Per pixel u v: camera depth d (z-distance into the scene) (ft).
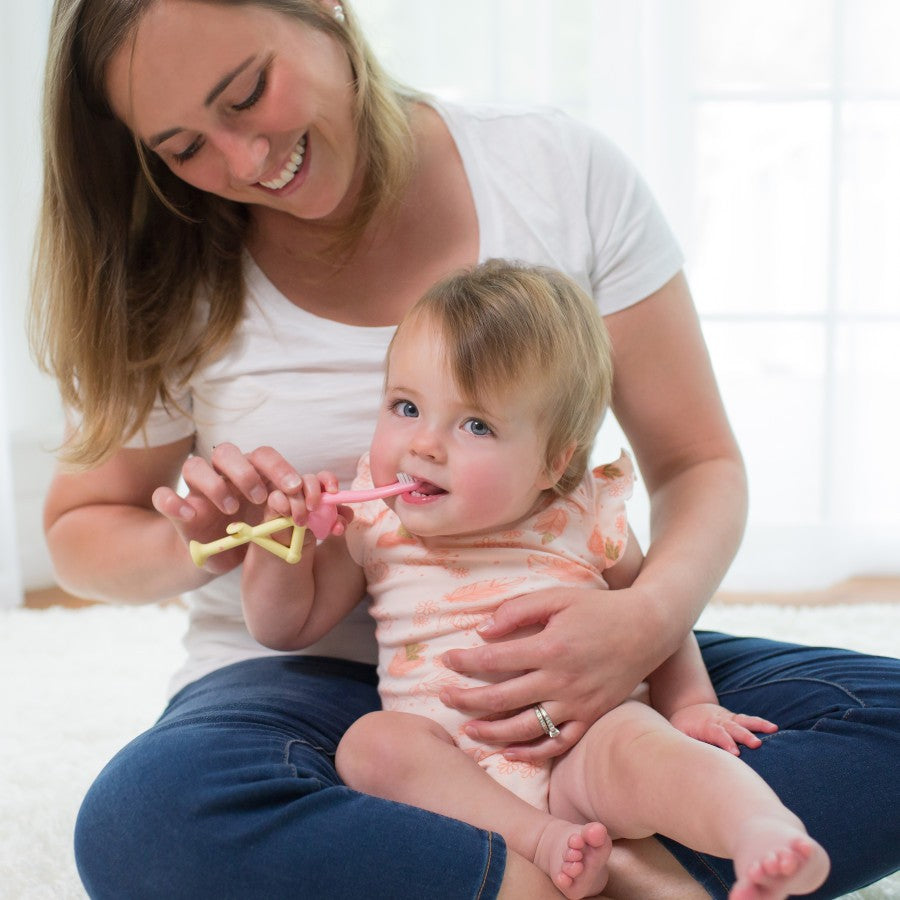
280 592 3.81
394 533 3.99
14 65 7.98
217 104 3.70
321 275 4.30
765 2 8.06
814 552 8.36
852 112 8.08
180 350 4.30
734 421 8.38
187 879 3.09
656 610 3.70
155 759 3.28
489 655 3.56
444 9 8.19
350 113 4.05
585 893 3.21
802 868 2.82
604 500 4.13
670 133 8.13
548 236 4.34
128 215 4.28
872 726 3.42
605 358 4.04
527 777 3.58
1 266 8.28
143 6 3.63
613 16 8.06
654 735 3.36
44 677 6.50
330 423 4.21
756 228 8.25
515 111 4.55
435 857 3.09
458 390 3.67
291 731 3.61
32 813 4.82
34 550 8.66
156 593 4.21
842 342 8.23
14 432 8.52
